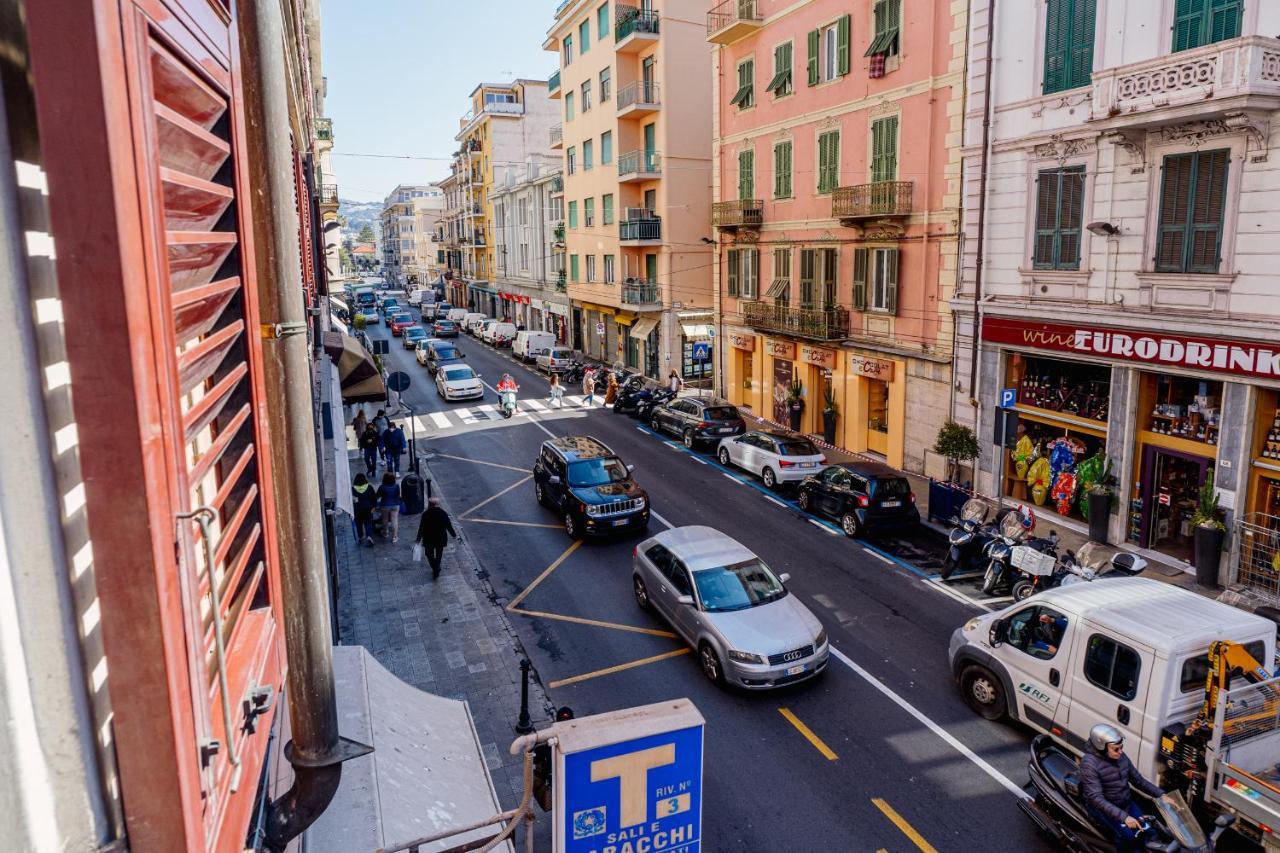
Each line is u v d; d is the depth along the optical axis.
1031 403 17.69
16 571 1.48
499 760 9.45
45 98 1.40
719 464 23.16
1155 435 14.96
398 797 5.39
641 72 35.91
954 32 18.41
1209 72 12.45
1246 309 13.04
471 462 23.75
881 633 12.45
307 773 3.31
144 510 1.54
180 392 1.85
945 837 8.05
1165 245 14.19
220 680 1.97
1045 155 16.27
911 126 20.28
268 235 2.95
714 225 28.89
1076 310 15.75
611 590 14.34
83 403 1.48
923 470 20.88
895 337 21.55
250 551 2.69
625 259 37.81
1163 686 7.52
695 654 11.89
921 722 10.02
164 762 1.64
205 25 2.28
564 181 45.00
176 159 2.08
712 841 8.09
